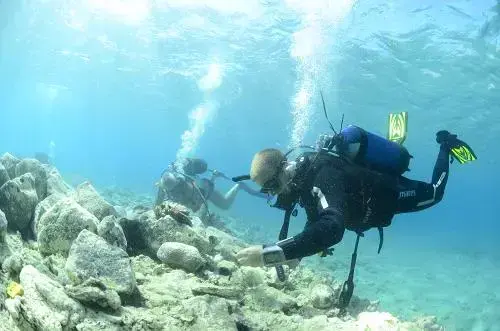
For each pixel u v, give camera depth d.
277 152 3.01
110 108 65.50
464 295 9.58
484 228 48.25
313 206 2.95
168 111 56.72
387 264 13.29
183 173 9.18
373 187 3.03
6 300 2.35
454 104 29.50
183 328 2.68
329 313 3.56
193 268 3.71
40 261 2.98
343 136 3.12
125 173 56.31
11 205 3.65
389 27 19.20
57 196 4.34
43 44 32.25
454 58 21.50
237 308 3.18
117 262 2.89
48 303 2.28
